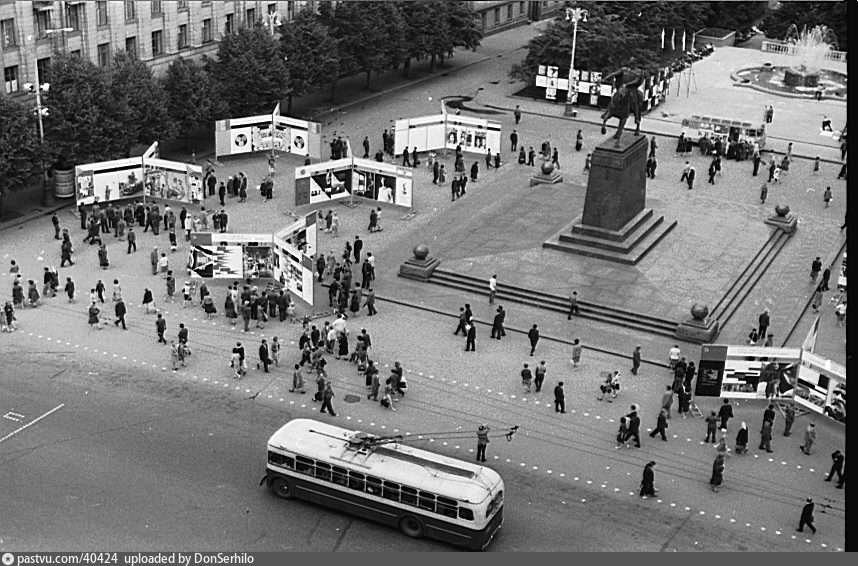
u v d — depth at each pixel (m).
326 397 63.28
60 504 53.75
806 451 61.94
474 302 79.88
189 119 106.06
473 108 132.12
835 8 172.50
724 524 55.00
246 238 80.31
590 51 133.88
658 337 75.50
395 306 78.81
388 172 97.12
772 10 182.12
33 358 68.69
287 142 108.81
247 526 52.81
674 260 86.38
